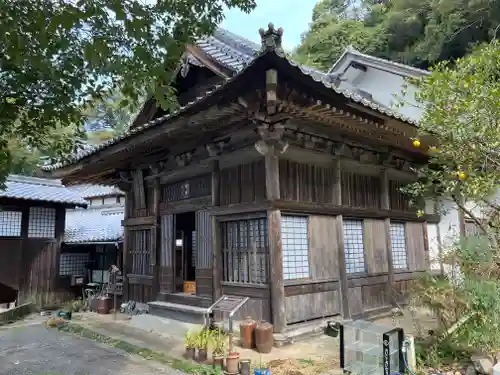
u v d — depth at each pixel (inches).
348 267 327.0
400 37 793.6
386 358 176.4
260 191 282.7
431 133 242.5
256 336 243.3
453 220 419.2
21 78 151.9
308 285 286.7
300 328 271.7
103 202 759.1
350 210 329.4
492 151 213.5
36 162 243.6
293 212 284.8
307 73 208.1
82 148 200.8
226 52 332.5
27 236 509.7
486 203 241.9
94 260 585.0
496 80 221.1
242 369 204.8
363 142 335.6
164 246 372.5
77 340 311.0
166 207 374.0
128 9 155.1
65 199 533.6
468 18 625.6
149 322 340.5
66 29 139.9
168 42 165.5
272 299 262.1
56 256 534.0
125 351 271.7
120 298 434.6
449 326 219.8
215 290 302.7
